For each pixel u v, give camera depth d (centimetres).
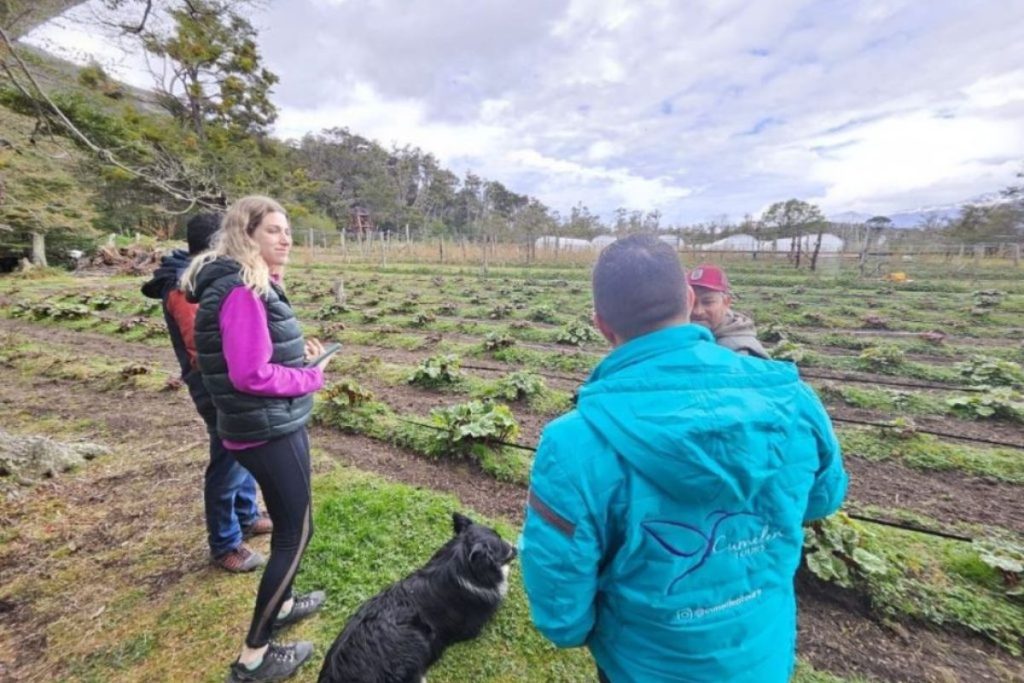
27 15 514
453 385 637
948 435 477
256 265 178
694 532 98
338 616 244
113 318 1127
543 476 106
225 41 706
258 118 2767
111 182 1700
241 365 172
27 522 316
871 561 259
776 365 113
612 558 104
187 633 232
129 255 2170
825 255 2227
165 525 319
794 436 105
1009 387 618
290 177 2731
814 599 259
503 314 1105
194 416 523
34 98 507
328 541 298
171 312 235
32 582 266
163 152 645
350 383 527
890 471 423
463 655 221
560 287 1524
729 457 94
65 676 211
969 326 988
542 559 104
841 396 590
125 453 428
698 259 2284
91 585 264
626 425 98
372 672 183
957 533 330
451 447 428
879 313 1095
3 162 717
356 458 432
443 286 1557
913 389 636
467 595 218
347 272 2008
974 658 226
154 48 607
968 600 254
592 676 212
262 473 190
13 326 1041
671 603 101
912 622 245
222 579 268
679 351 106
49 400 580
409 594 214
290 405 191
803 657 223
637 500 97
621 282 110
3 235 1880
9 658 220
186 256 243
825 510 125
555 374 712
